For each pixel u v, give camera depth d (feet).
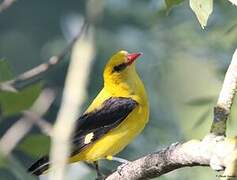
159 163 22.35
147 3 56.80
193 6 19.65
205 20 19.57
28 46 76.48
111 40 56.29
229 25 44.80
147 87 53.31
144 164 22.80
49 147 28.12
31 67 76.28
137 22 56.18
